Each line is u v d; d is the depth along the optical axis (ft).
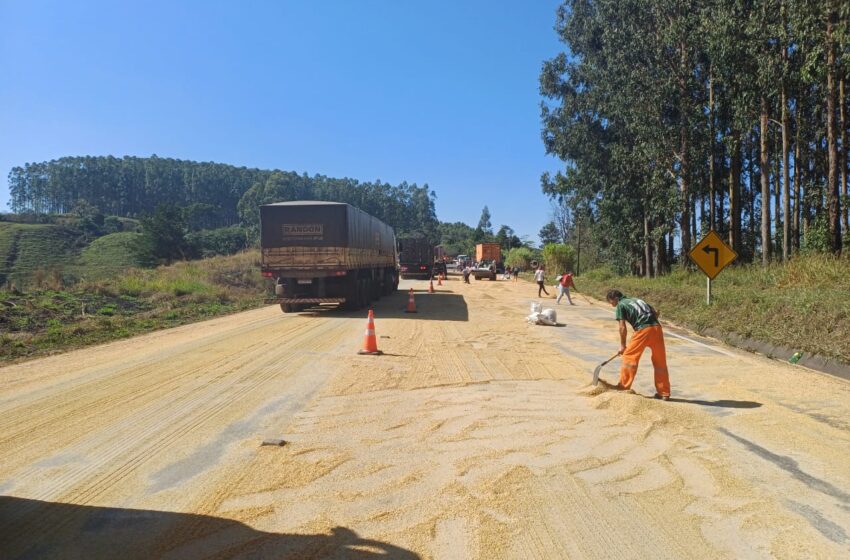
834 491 14.39
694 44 80.89
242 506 13.50
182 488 14.58
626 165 99.19
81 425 20.12
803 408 22.44
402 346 38.75
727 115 84.64
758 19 62.13
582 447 17.69
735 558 11.23
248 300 80.79
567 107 109.50
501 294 96.94
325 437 18.75
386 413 21.65
